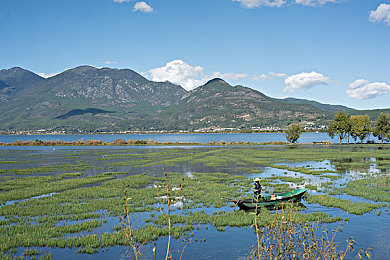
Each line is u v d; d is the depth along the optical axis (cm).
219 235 1545
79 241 1426
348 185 2880
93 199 2397
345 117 10406
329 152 7031
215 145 11375
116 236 1481
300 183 3056
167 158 5956
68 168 4428
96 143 12019
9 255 1275
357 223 1709
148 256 1292
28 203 2234
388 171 3884
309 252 1039
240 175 3700
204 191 2675
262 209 2003
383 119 10288
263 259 1059
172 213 1950
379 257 1249
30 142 11675
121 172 3947
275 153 6956
